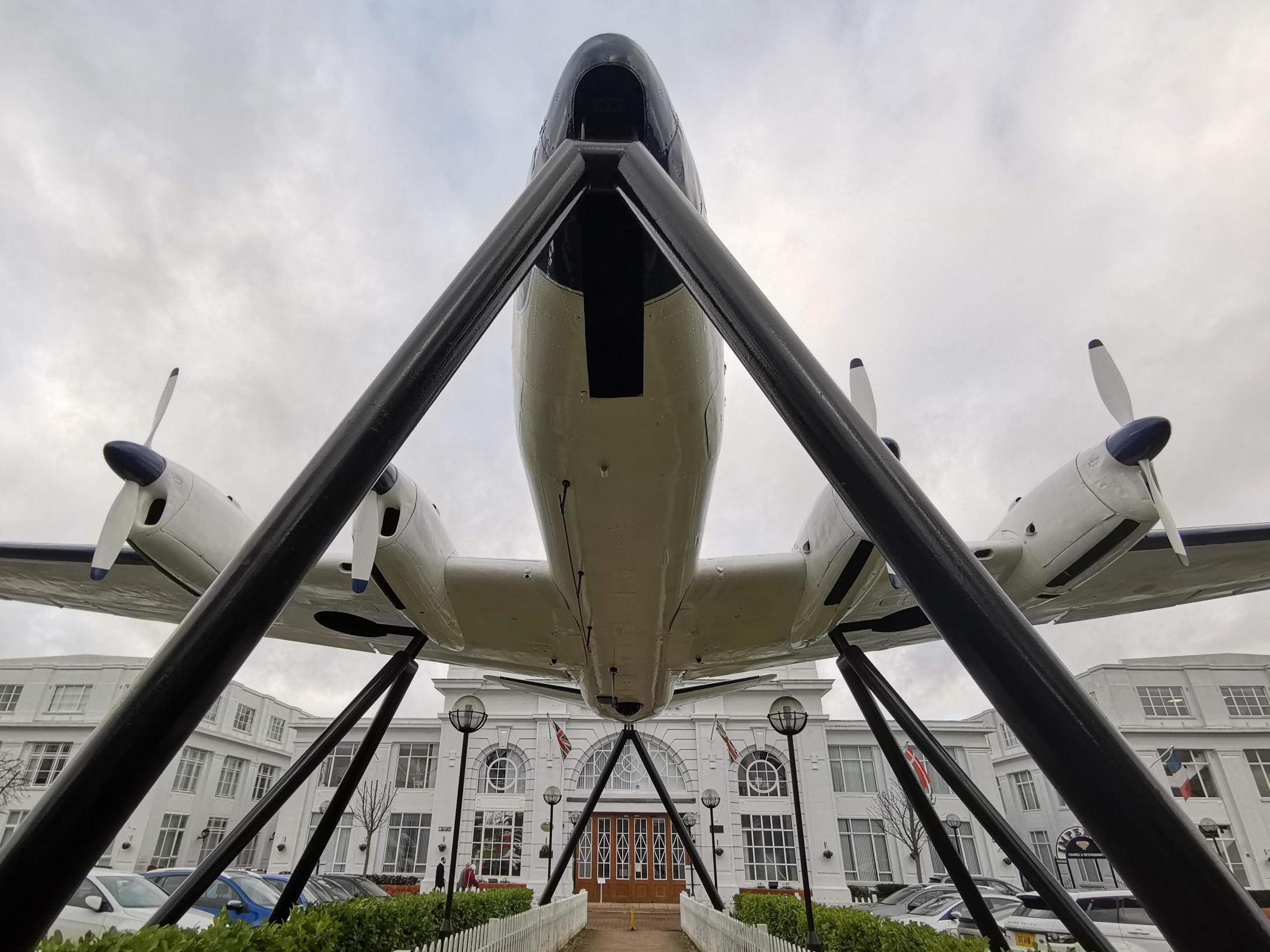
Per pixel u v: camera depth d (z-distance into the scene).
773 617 7.29
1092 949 5.25
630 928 18.45
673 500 4.94
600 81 3.16
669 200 2.64
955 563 1.83
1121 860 1.49
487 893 11.95
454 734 29.19
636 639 7.11
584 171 2.88
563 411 4.21
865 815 29.06
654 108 3.22
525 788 28.23
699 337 3.86
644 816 27.33
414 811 29.48
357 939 6.41
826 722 28.77
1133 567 7.15
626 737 13.03
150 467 5.31
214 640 1.79
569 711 29.14
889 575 6.03
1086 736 1.56
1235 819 30.50
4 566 7.18
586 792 27.83
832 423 2.09
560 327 3.73
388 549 6.04
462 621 7.35
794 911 8.96
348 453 2.08
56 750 32.41
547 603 7.05
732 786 27.66
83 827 1.61
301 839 29.64
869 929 6.88
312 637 9.03
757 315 2.30
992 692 1.71
